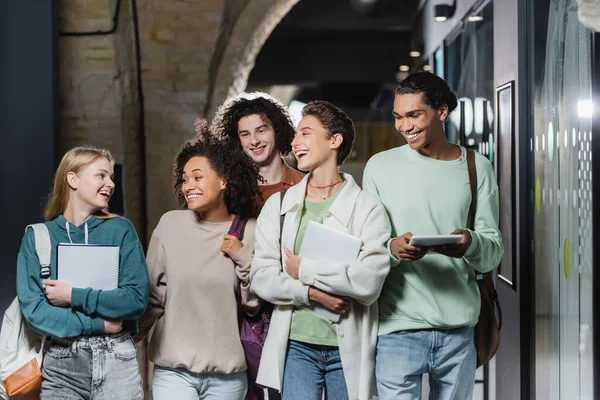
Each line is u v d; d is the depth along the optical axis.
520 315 4.40
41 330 3.05
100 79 6.60
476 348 3.45
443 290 3.26
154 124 7.63
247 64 8.62
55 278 3.12
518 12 4.40
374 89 20.30
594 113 3.31
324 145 3.24
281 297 3.13
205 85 7.66
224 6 7.62
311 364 3.18
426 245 2.94
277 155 4.15
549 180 4.08
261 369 3.23
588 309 3.53
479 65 6.31
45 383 3.12
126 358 3.16
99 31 6.55
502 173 4.91
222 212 3.46
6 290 5.31
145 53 7.56
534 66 4.31
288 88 20.97
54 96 5.46
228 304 3.36
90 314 3.07
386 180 3.36
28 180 5.37
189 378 3.36
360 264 3.05
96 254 3.09
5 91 5.38
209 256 3.36
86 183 3.18
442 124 3.32
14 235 5.35
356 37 15.91
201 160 3.40
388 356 3.26
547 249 4.13
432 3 9.00
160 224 3.45
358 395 3.15
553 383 4.04
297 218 3.22
